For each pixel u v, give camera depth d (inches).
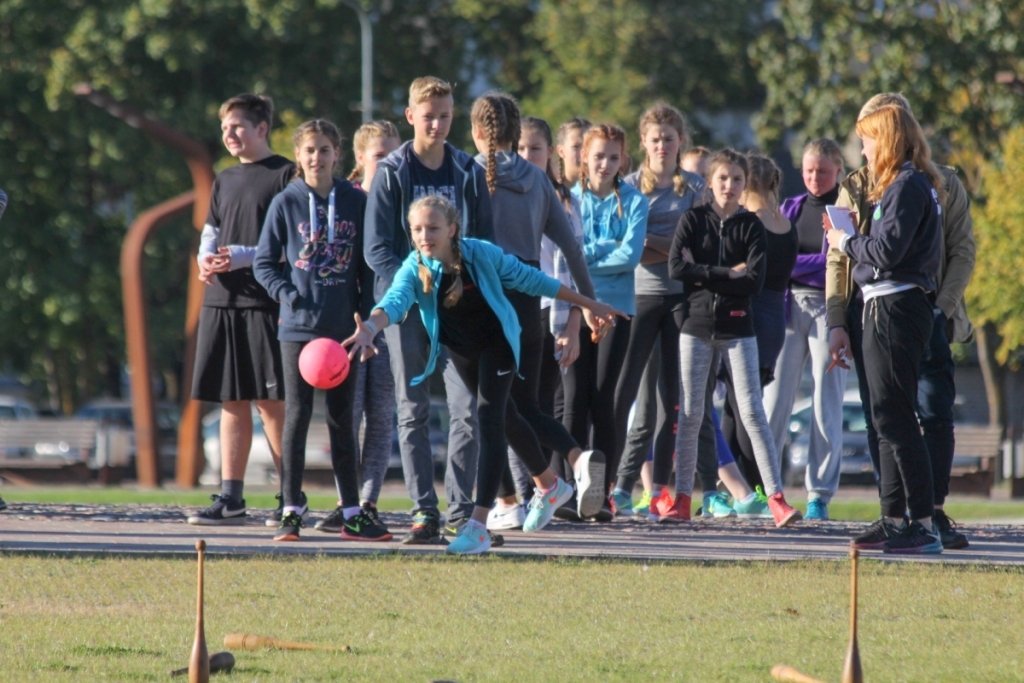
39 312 4945.9
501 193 1091.3
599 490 1037.2
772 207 1307.8
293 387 1080.2
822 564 941.2
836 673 637.3
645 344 1280.8
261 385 1170.0
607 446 1235.2
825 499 1349.7
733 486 1366.9
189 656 658.8
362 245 1094.4
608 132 1222.3
